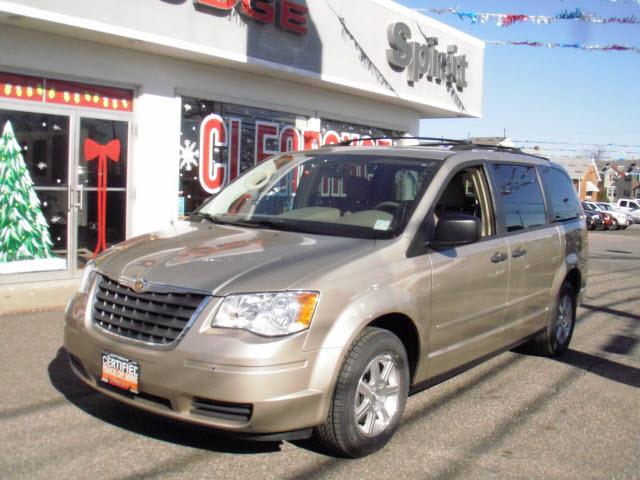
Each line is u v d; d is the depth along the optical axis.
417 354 4.47
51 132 8.91
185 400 3.65
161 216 10.15
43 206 8.93
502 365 6.39
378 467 4.03
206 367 3.56
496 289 5.29
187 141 10.55
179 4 9.36
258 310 3.65
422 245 4.54
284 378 3.59
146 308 3.85
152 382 3.70
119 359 3.83
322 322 3.74
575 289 7.06
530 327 6.04
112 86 9.47
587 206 40.59
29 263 8.84
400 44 13.58
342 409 3.87
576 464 4.24
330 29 11.98
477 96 16.88
